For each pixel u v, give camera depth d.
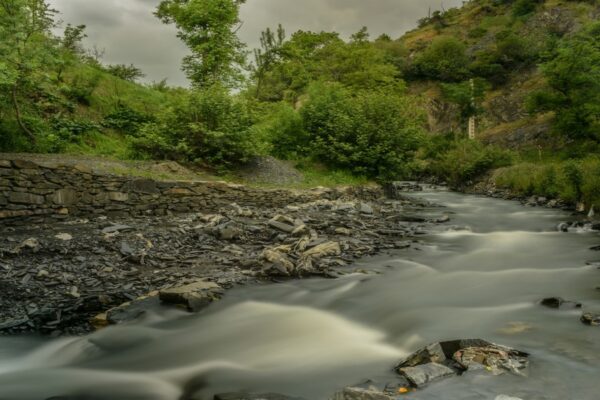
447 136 43.31
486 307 6.48
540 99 32.69
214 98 16.98
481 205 20.59
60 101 18.48
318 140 21.62
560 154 33.88
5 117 15.10
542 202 20.05
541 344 5.00
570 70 30.88
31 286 7.05
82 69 22.00
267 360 5.14
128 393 4.50
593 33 34.66
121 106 21.73
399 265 9.09
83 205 11.14
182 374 4.87
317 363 5.01
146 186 12.34
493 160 30.30
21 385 4.68
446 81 68.62
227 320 6.33
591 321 5.56
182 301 6.69
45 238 8.91
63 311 6.40
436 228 13.51
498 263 9.27
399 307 6.68
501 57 66.56
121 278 7.67
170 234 10.01
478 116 55.28
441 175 34.84
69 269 7.76
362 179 21.41
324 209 14.94
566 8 73.75
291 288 7.63
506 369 4.30
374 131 21.80
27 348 5.52
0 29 12.50
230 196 14.23
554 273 8.33
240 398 4.16
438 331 5.64
